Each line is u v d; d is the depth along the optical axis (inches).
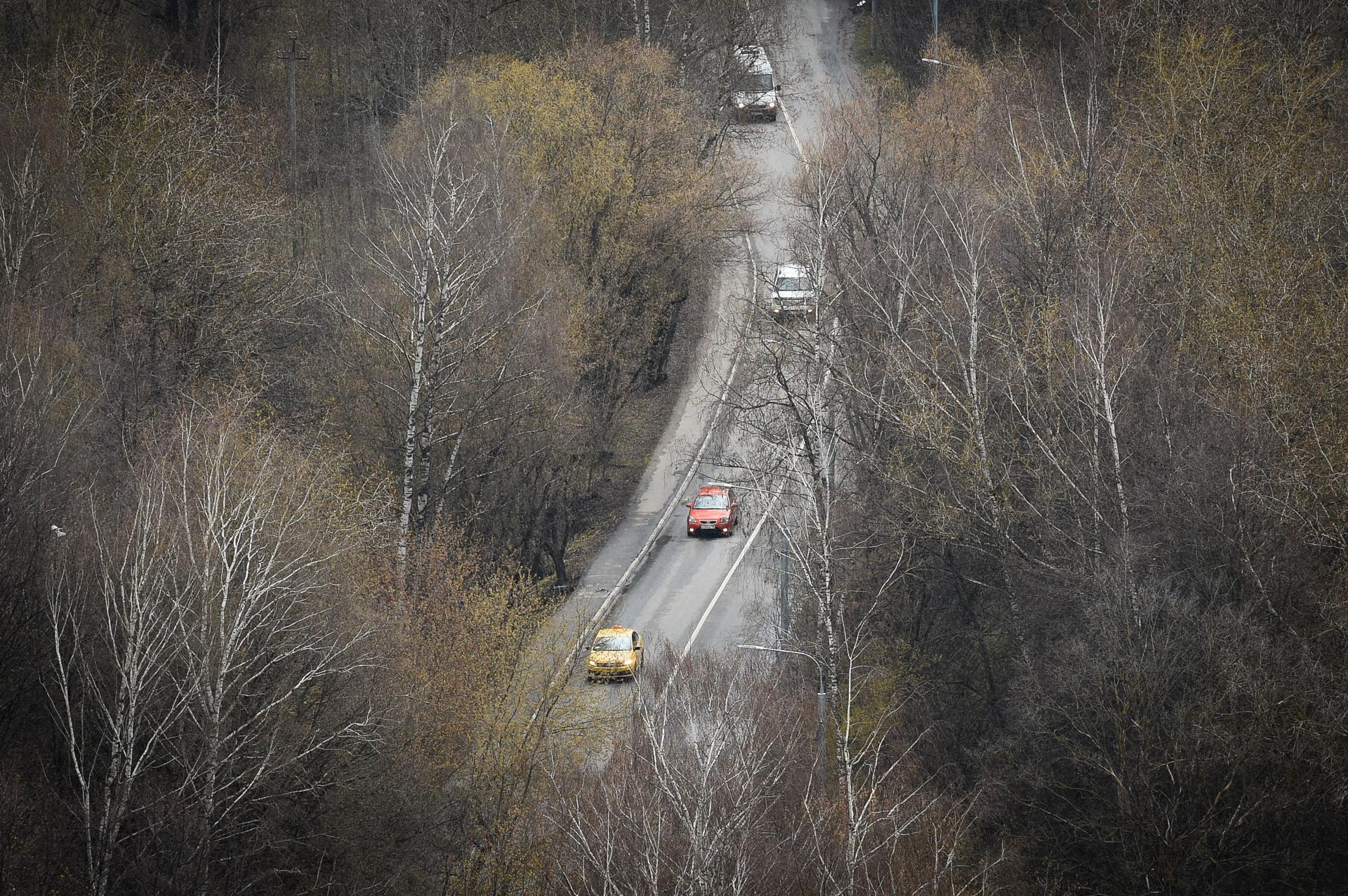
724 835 3959.2
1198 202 5767.7
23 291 5723.4
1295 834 4298.7
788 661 5935.0
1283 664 4315.9
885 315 6156.5
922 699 5610.2
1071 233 6058.1
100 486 4921.3
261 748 4136.3
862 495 5836.6
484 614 5216.5
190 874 3767.2
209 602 4030.5
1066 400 5408.5
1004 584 5511.8
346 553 4872.0
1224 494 4704.7
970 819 4995.1
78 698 4131.4
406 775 4512.8
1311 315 5118.1
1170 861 4320.9
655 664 5999.0
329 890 4296.3
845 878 4271.7
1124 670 4468.5
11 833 3612.2
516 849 4606.3
